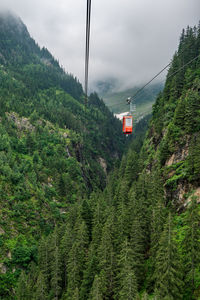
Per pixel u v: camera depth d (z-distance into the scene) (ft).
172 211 171.42
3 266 225.97
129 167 279.49
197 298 105.91
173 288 105.60
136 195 202.90
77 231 197.06
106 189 342.44
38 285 165.17
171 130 216.54
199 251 110.42
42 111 615.16
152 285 130.62
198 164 159.63
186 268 115.03
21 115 514.68
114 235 164.96
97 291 121.90
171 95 282.56
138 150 490.90
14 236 258.98
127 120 128.06
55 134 532.32
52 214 318.86
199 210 138.21
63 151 491.31
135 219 156.15
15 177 313.53
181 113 210.59
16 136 438.81
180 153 198.49
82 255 169.89
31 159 407.03
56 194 362.12
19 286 183.62
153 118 333.62
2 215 267.39
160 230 140.05
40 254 204.54
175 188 181.37
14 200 292.81
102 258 148.77
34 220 291.38
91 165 599.57
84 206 218.79
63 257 184.65
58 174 399.65
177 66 301.22
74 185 415.23
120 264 139.85
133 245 148.87
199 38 302.25
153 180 202.59
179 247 134.10
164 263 109.81
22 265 235.81
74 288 152.46
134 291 112.16
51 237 223.30
